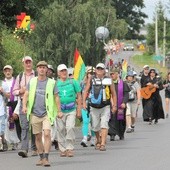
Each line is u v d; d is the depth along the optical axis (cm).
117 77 3462
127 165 2392
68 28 7512
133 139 3403
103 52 7619
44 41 7444
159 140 3322
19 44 4856
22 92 2634
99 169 2295
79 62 3675
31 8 6806
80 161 2517
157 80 4469
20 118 2636
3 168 2341
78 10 7519
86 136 3042
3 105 2886
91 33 7569
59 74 2681
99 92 2878
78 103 2714
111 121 3353
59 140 2681
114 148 2975
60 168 2323
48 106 2388
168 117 5109
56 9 7450
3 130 2875
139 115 5281
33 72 2711
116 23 7738
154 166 2358
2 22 6500
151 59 18838
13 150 2920
